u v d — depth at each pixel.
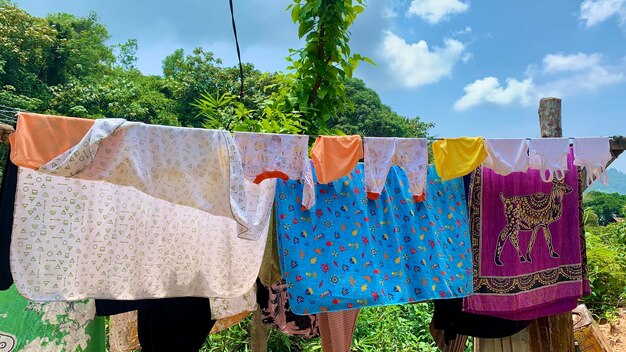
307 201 2.16
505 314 2.90
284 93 3.72
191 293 2.20
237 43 3.37
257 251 2.37
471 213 2.90
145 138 1.85
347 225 2.47
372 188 2.36
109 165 1.77
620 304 8.20
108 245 2.02
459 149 2.50
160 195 1.87
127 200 2.09
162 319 2.35
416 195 2.58
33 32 18.31
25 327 2.35
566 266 3.09
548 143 2.71
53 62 19.75
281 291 2.84
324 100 3.69
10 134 1.75
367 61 3.69
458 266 2.77
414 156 2.48
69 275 1.91
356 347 4.79
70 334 2.45
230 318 3.01
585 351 4.07
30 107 16.22
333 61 3.70
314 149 2.18
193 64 19.34
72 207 1.95
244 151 2.06
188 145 1.92
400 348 5.01
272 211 2.46
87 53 22.28
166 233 2.17
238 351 4.48
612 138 2.87
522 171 2.69
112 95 17.48
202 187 1.93
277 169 2.10
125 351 2.94
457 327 3.00
